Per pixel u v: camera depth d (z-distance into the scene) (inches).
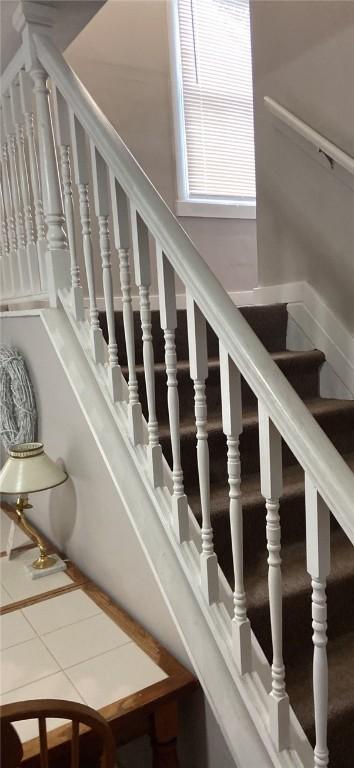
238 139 148.1
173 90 133.5
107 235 61.2
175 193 136.5
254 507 65.4
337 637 62.4
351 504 34.9
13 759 34.4
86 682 49.5
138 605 59.6
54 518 79.7
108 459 59.3
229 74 144.9
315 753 41.7
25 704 34.5
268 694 46.0
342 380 94.3
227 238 148.0
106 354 64.9
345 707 51.1
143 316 55.7
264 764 43.1
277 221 106.1
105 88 122.7
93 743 44.5
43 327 73.6
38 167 74.7
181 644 52.5
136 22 126.0
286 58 97.3
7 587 67.7
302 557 66.0
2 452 101.6
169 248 49.7
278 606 42.8
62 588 67.1
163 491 56.4
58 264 70.4
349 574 62.6
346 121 88.3
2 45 74.1
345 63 86.9
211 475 71.7
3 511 96.0
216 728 49.1
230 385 45.0
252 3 102.6
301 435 38.4
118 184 56.7
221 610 50.0
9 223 85.7
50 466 68.9
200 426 49.3
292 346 103.6
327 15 88.6
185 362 83.1
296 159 99.3
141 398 73.0
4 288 90.2
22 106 73.5
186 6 135.1
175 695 48.3
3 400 83.6
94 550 68.4
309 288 99.5
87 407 62.4
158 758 49.1
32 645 55.4
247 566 63.8
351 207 90.5
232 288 150.7
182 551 52.8
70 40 76.0
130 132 127.5
